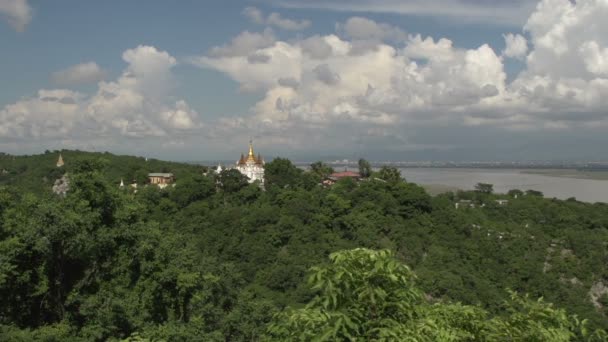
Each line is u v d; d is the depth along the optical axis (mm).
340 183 78750
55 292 20750
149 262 21766
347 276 5035
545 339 5176
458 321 5637
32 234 18609
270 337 5750
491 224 62500
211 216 61625
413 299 5223
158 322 21875
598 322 39969
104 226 21250
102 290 20641
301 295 39969
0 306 18984
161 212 64688
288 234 53219
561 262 49969
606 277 47969
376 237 54062
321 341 4629
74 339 17375
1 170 104688
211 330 25219
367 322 4945
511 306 5953
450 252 51094
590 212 70812
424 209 62219
